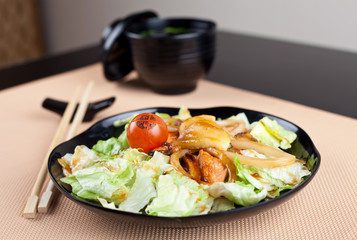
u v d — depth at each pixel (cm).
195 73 60
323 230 35
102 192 35
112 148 43
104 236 35
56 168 39
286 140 42
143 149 40
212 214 31
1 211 38
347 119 53
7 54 159
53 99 57
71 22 165
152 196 34
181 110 47
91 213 37
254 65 73
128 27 64
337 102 59
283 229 35
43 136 52
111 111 57
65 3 163
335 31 109
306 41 115
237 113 47
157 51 57
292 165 38
